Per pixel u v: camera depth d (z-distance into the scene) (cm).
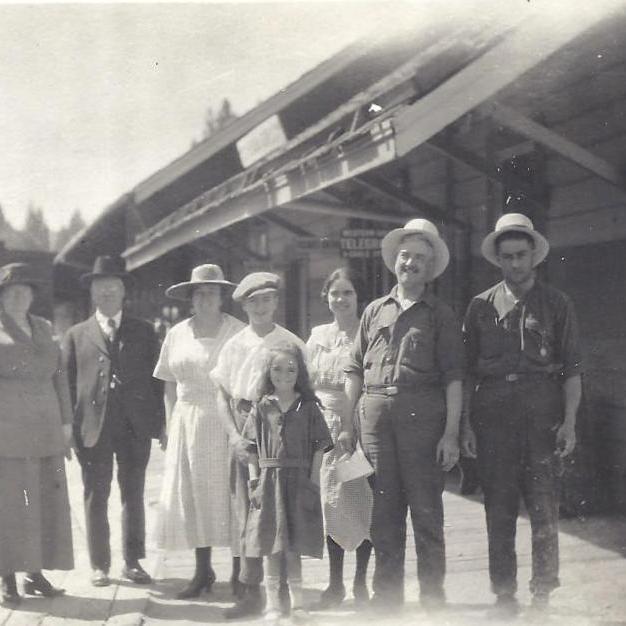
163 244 1102
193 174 1119
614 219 618
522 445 400
